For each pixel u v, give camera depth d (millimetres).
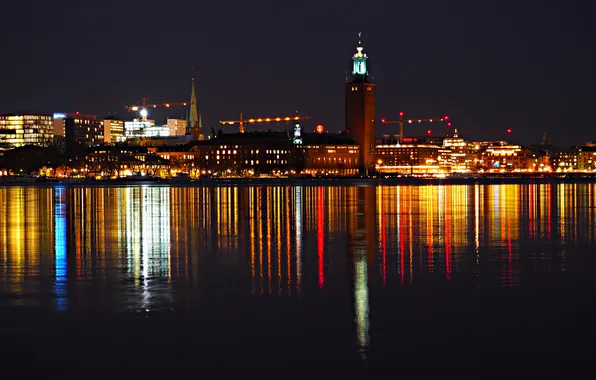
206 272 61406
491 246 79312
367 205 162875
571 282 55906
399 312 46469
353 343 40406
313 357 38312
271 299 50219
